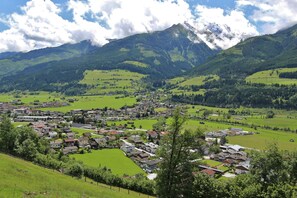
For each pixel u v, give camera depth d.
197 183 65.62
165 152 63.38
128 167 138.88
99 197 61.47
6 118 130.88
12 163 68.19
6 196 44.38
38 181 59.22
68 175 98.19
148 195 94.69
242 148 192.38
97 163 141.62
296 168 74.94
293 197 61.25
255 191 63.47
